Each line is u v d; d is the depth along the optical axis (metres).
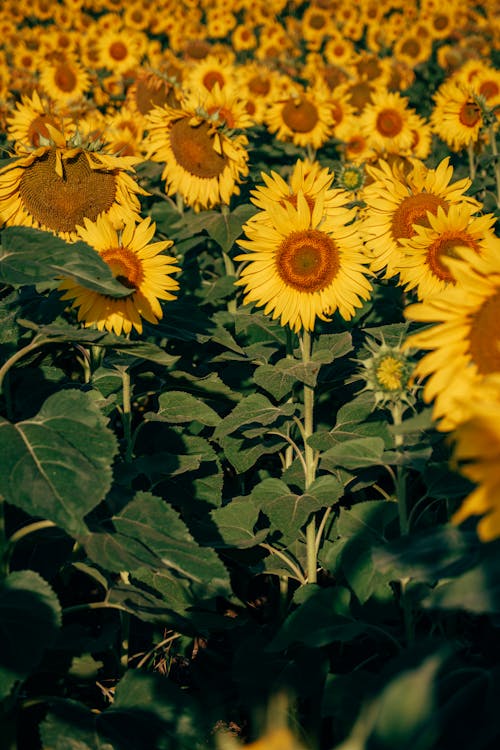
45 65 9.81
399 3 17.33
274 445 3.52
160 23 16.27
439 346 2.12
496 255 2.10
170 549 2.48
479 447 1.63
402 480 2.72
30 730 2.86
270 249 3.40
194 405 3.40
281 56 11.74
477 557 2.12
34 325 2.61
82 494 2.19
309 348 3.43
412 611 2.72
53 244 2.54
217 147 4.89
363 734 1.22
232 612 3.64
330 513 3.57
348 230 3.39
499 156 5.43
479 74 7.38
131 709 2.59
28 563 3.00
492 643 2.71
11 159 3.77
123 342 2.65
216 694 3.19
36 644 2.18
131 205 3.79
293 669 2.89
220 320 4.25
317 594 2.74
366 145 7.09
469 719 1.92
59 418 2.41
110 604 2.66
